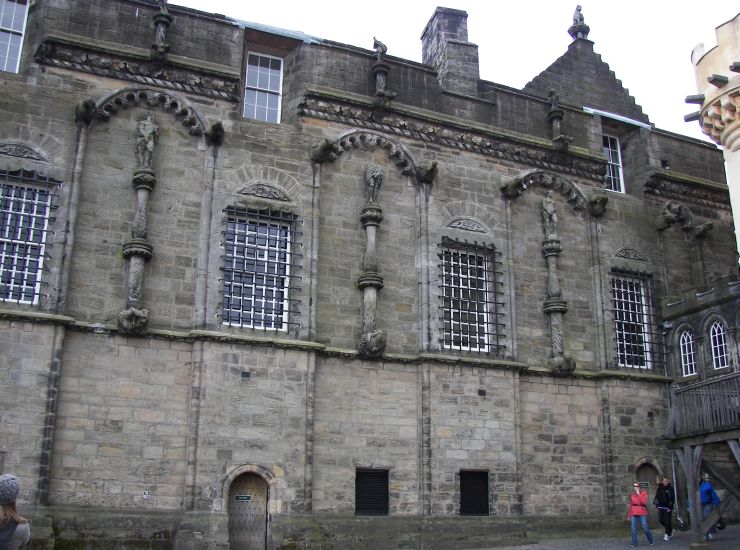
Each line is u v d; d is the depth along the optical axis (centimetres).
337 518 2083
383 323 2294
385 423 2216
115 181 2089
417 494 2202
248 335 2102
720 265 2947
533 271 2567
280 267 2214
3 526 716
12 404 1833
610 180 2961
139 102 2170
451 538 2167
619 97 3039
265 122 2295
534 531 2312
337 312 2247
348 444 2159
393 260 2359
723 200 3028
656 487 2538
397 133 2466
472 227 2486
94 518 1855
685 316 2652
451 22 2803
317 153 2297
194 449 1962
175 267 2094
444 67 2716
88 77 2125
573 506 2408
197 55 2262
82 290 1988
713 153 3100
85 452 1895
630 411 2556
